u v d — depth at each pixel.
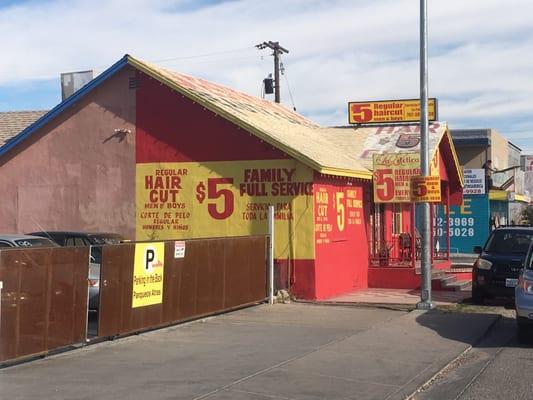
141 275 10.80
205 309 12.73
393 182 18.25
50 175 18.66
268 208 15.88
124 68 17.80
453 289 18.56
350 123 25.27
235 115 16.59
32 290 8.62
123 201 17.80
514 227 16.58
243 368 8.48
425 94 14.40
